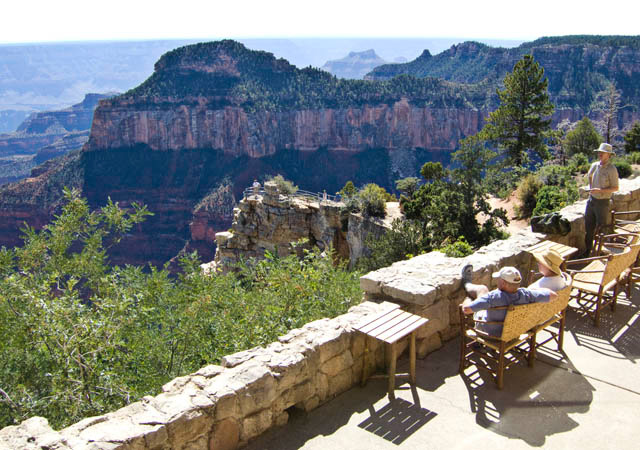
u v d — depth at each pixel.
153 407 5.18
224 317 10.55
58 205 152.12
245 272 13.10
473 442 5.76
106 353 9.12
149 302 11.69
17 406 7.78
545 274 7.21
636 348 7.59
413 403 6.46
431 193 33.09
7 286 10.13
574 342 7.80
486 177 37.09
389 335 6.41
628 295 9.12
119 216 13.71
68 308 9.29
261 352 6.19
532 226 10.44
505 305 6.56
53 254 12.88
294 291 11.12
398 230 30.09
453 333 8.06
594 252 10.54
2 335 9.62
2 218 150.12
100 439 4.66
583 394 6.58
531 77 47.25
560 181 34.69
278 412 5.98
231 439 5.52
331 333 6.60
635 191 12.72
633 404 6.38
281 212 39.25
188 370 9.72
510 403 6.43
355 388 6.80
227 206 152.25
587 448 5.65
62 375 8.52
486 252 9.07
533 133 52.19
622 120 144.75
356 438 5.85
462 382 6.89
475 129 174.75
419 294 7.33
